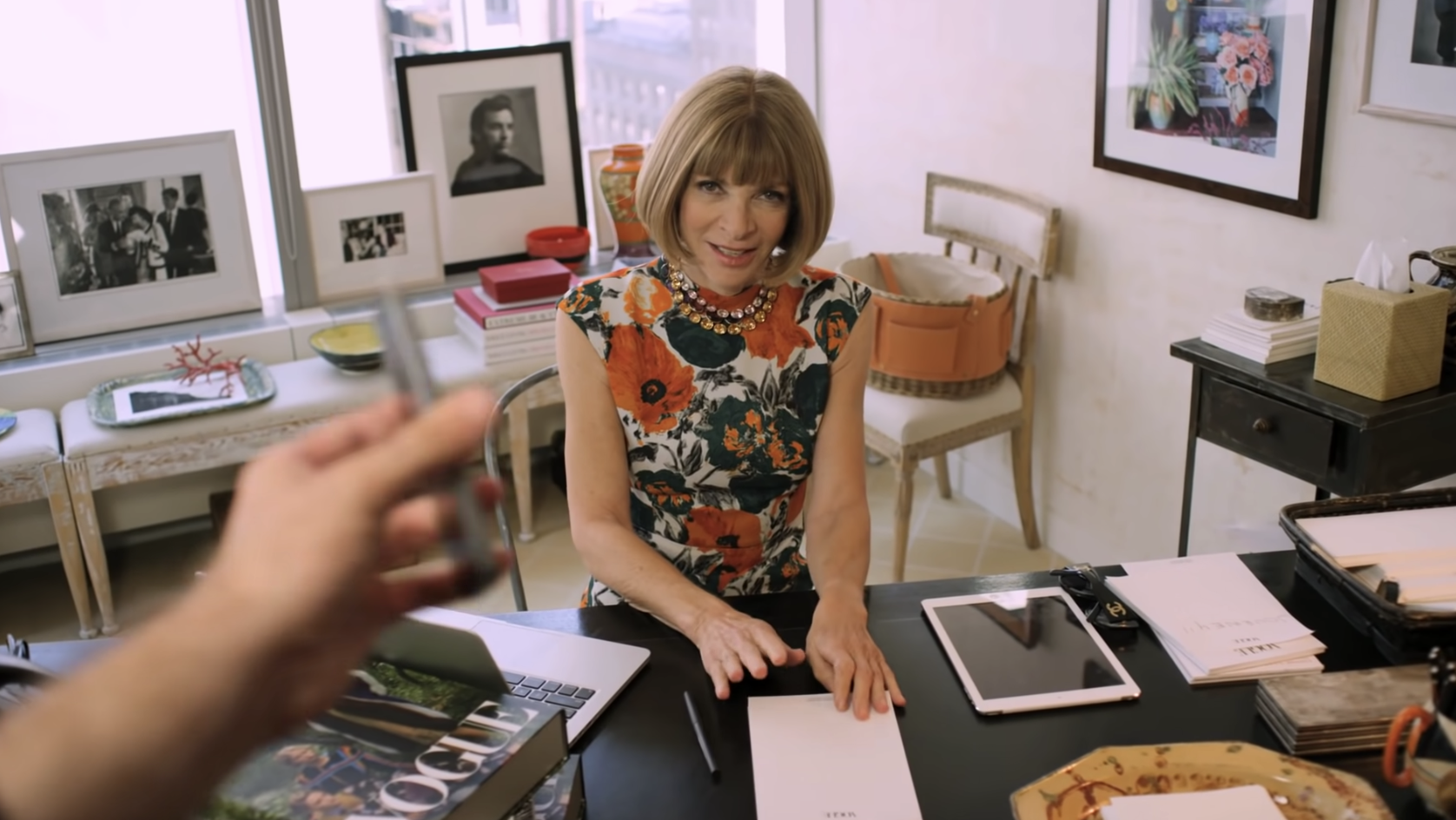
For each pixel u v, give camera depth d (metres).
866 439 3.02
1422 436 2.00
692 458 1.62
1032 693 1.22
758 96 1.48
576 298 1.61
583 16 3.69
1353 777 1.03
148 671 0.20
